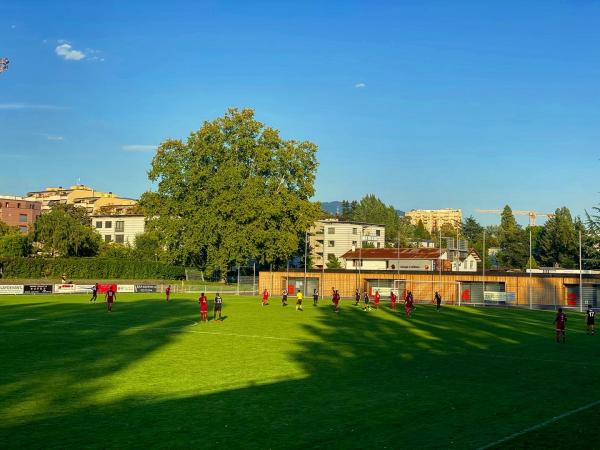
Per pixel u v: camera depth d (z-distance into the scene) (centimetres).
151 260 11462
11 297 7706
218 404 1978
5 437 1586
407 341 3769
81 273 10044
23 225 14462
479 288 8212
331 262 12650
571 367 2794
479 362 2923
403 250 11712
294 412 1878
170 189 10019
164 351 3188
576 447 1525
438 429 1692
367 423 1753
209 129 9981
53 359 2875
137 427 1695
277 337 3897
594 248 11569
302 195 10288
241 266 11444
